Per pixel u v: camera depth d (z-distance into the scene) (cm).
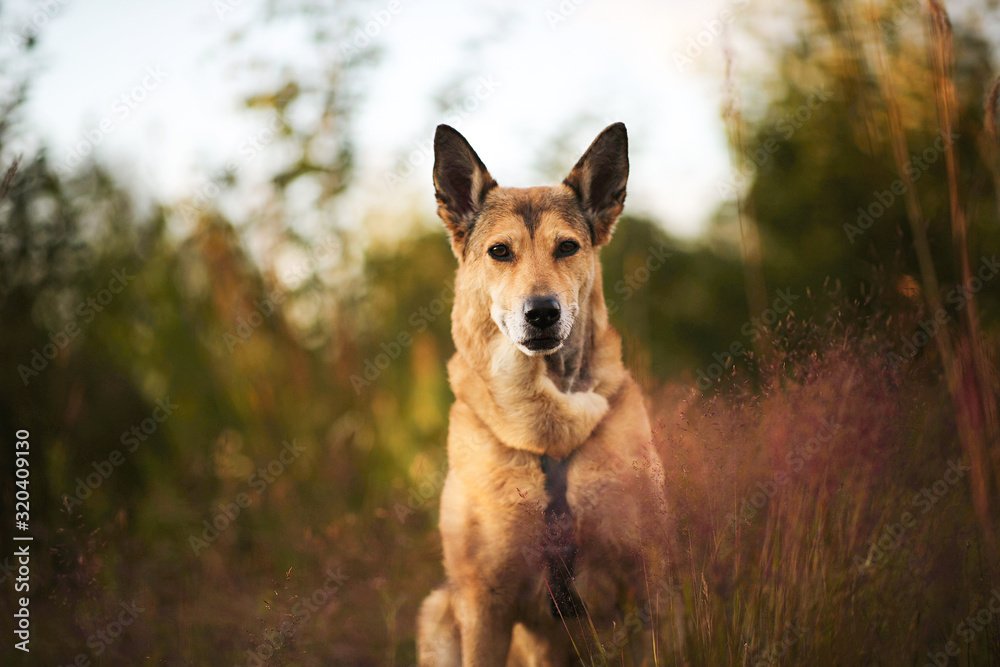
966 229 300
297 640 344
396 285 843
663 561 279
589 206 391
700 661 258
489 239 364
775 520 273
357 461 605
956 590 273
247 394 613
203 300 618
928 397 298
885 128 564
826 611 258
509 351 347
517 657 374
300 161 595
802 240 896
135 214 590
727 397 295
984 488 269
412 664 367
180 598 379
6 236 480
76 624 355
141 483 511
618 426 345
